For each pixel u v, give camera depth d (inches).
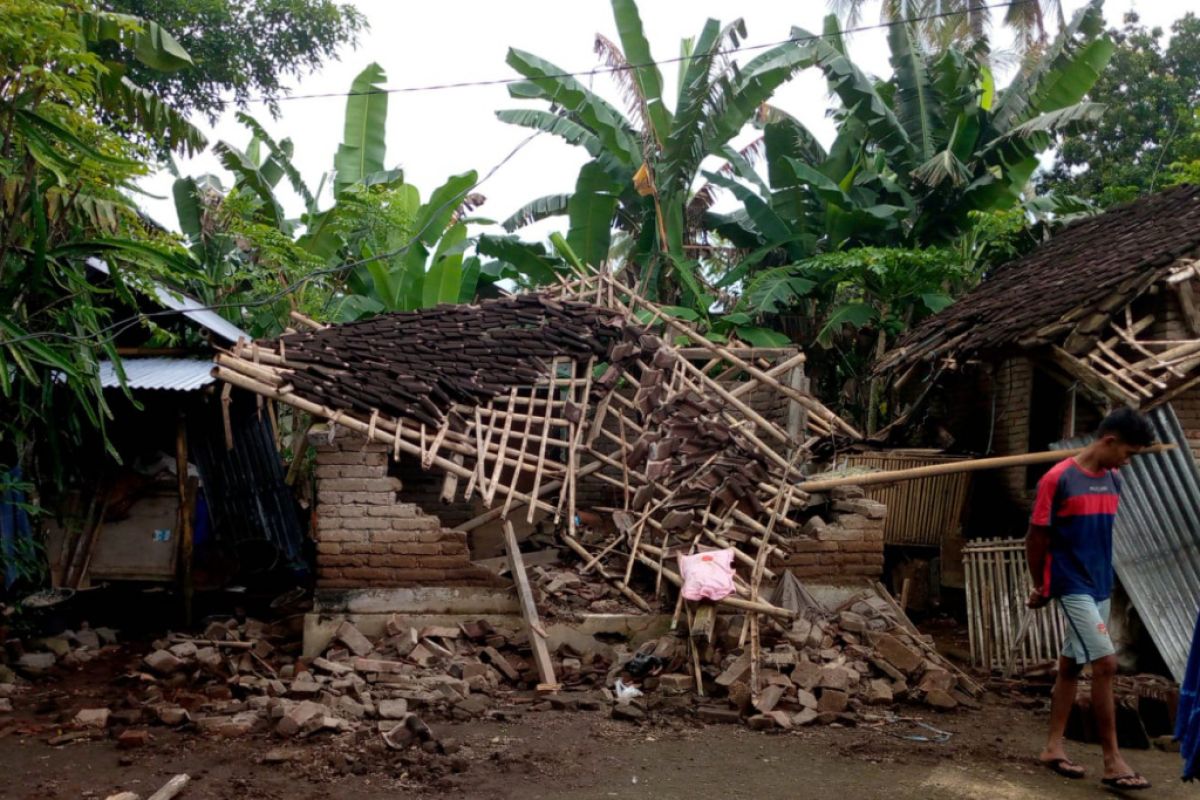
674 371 360.2
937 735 228.2
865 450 442.6
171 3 617.0
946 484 432.5
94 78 264.7
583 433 343.9
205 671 279.6
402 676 262.2
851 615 295.0
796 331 618.8
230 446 316.5
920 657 268.5
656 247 572.4
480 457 305.4
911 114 582.6
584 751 211.6
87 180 284.4
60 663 304.2
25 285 275.7
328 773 195.6
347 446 305.3
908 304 574.6
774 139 586.9
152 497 384.2
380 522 303.3
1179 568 300.7
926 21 687.1
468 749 211.8
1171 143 705.0
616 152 539.5
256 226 502.3
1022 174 564.1
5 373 259.0
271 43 677.9
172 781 185.5
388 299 514.3
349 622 297.4
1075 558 195.8
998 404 447.8
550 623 295.0
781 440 347.9
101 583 380.5
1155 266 336.2
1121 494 300.7
